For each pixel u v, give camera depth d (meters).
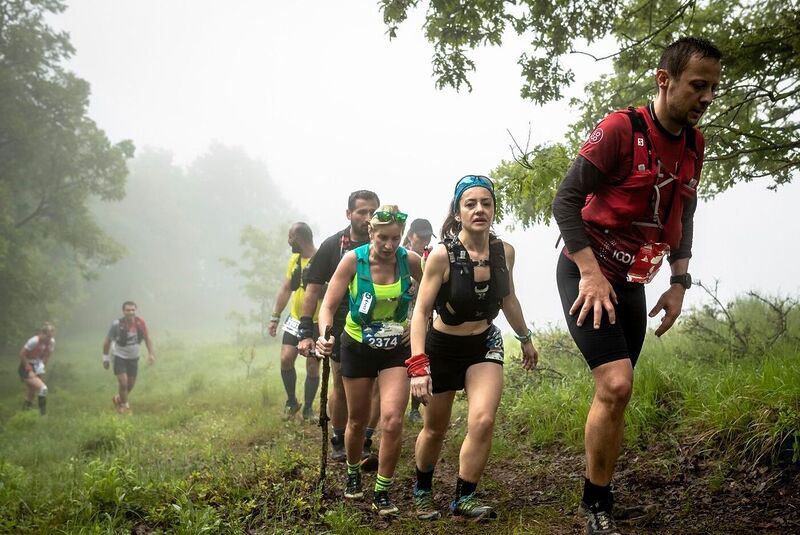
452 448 5.46
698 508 3.64
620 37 7.60
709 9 6.89
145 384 16.75
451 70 7.16
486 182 3.77
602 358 2.99
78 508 3.90
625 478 4.16
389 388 4.13
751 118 7.09
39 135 30.12
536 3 6.99
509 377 6.87
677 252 3.32
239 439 6.91
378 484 4.09
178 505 3.83
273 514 3.96
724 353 5.96
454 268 3.71
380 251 4.21
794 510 3.44
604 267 3.11
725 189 6.69
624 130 2.97
